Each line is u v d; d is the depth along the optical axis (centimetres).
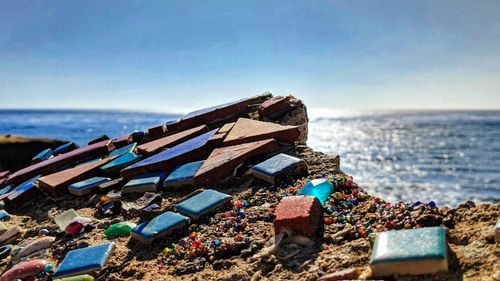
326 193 19
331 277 13
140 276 16
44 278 17
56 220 23
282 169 22
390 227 16
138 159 28
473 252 13
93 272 17
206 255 17
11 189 31
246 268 15
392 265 13
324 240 16
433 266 12
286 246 16
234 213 19
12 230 22
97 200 25
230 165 23
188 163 25
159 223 19
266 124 27
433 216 15
